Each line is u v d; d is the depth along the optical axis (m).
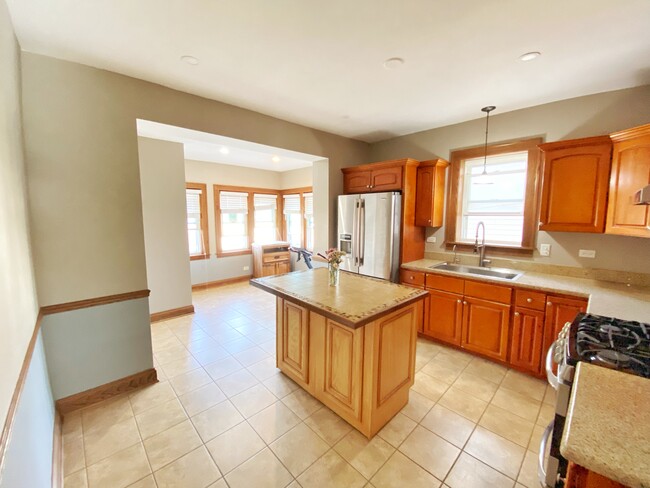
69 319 2.05
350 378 1.91
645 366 1.08
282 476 1.57
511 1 1.43
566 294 2.24
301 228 6.38
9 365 1.05
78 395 2.10
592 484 0.65
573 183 2.36
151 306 3.81
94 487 1.50
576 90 2.46
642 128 1.86
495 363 2.73
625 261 2.44
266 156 5.03
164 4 1.46
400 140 3.94
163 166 3.79
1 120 1.27
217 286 5.77
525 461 1.67
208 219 5.59
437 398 2.22
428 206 3.39
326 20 1.60
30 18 1.55
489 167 3.22
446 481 1.54
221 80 2.31
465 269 3.27
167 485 1.52
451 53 1.92
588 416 0.74
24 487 1.04
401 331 1.98
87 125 2.06
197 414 2.05
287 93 2.56
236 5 1.47
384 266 3.36
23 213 1.66
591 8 1.47
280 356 2.54
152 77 2.25
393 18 1.58
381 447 1.76
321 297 1.99
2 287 1.05
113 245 2.21
